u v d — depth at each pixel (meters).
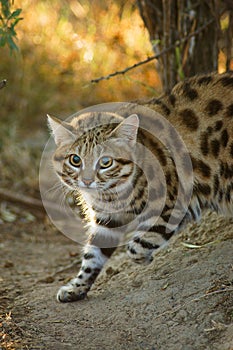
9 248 11.07
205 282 7.62
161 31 10.79
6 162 14.26
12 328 7.34
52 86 16.17
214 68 10.60
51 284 9.05
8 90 15.87
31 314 7.83
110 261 9.63
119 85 15.78
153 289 7.87
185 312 7.18
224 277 7.58
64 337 7.16
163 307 7.42
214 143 8.02
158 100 8.31
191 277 7.82
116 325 7.33
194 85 8.27
